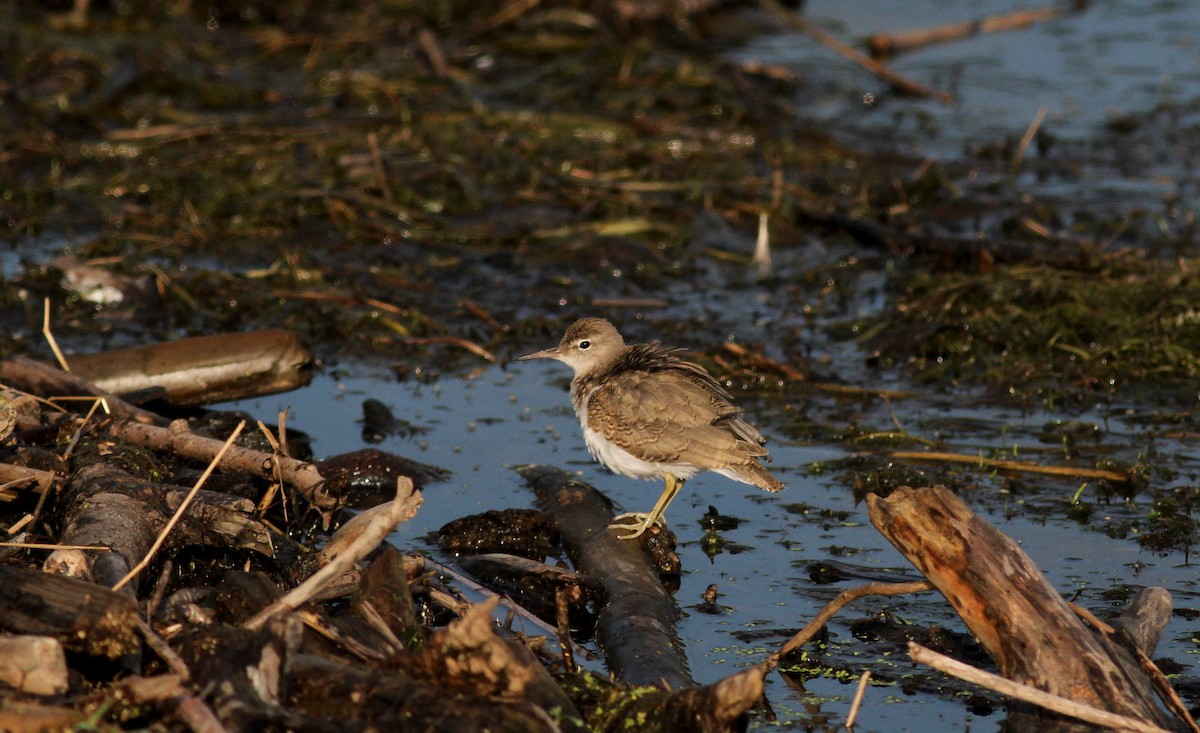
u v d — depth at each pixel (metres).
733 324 14.57
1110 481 10.87
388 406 12.54
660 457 10.02
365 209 16.84
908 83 21.73
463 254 16.09
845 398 12.83
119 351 11.88
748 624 8.83
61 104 19.41
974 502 10.57
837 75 22.50
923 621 8.85
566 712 6.63
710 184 17.70
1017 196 17.84
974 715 7.74
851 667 8.30
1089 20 26.06
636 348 10.95
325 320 14.41
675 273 15.84
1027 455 11.45
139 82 20.44
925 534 7.46
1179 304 13.77
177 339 12.53
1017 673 7.14
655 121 19.70
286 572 8.60
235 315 14.38
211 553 8.75
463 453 11.65
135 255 15.54
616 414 10.19
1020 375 13.09
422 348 14.05
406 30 22.23
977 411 12.48
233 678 6.38
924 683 8.09
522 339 14.28
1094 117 20.88
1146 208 17.44
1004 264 15.41
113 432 10.16
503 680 6.29
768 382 13.09
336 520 9.96
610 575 9.12
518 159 18.23
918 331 13.87
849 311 14.93
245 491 9.44
